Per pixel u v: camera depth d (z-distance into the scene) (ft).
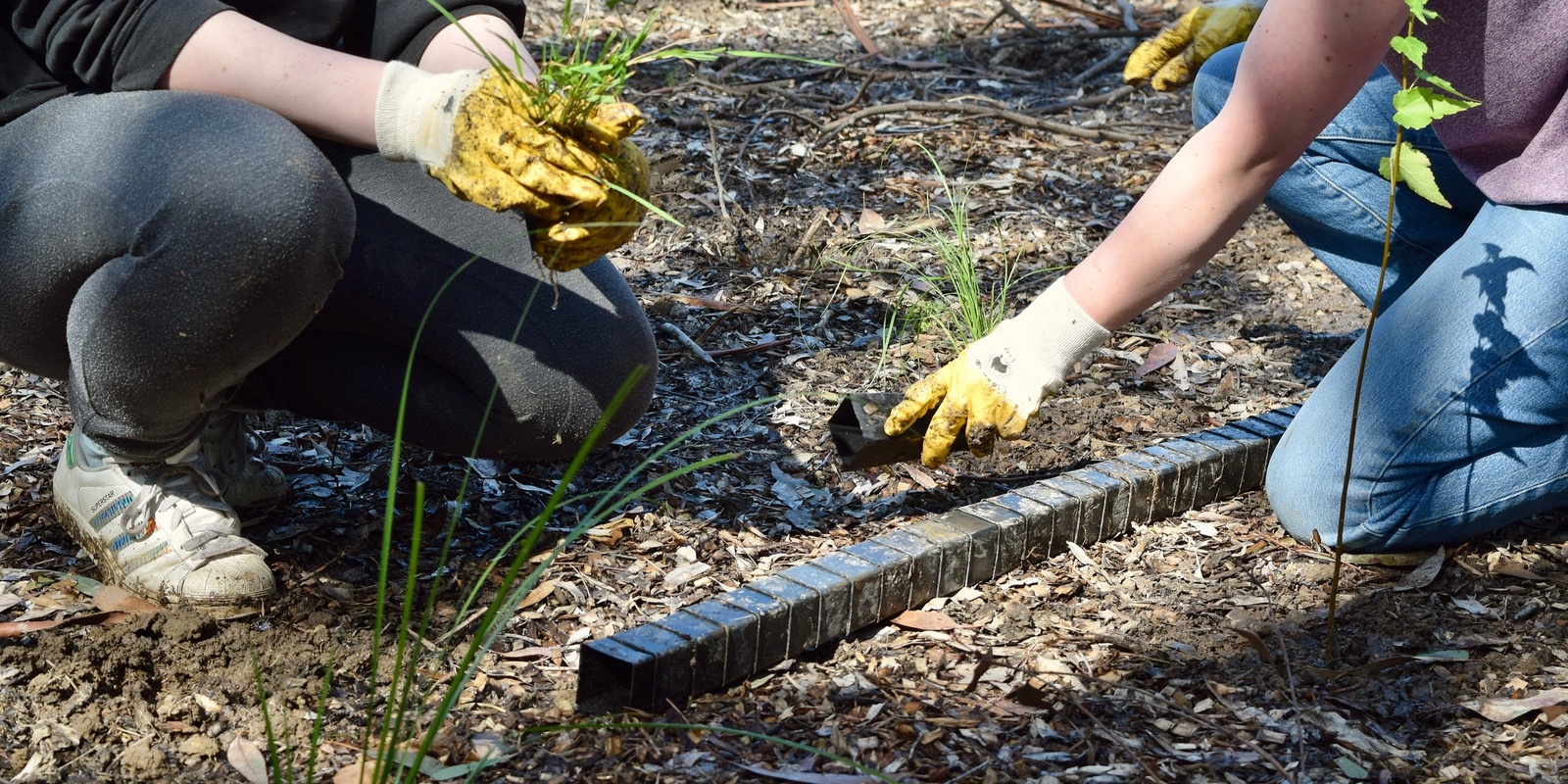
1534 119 6.40
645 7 19.11
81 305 5.80
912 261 11.52
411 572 4.77
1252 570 7.24
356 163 6.67
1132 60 8.27
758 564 7.21
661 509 7.76
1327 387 7.34
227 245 5.48
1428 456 6.86
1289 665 6.15
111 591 6.54
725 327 10.38
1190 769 5.47
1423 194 5.68
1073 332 6.44
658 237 11.86
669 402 9.16
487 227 6.72
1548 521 7.72
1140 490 7.65
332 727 5.66
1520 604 6.84
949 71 16.87
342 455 8.30
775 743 5.63
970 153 13.88
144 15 5.61
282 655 6.11
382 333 6.78
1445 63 6.35
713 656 5.92
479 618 6.58
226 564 6.38
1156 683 6.14
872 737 5.69
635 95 15.21
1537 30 6.02
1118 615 6.77
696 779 5.37
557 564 7.11
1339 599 6.92
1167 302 11.06
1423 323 6.91
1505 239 6.71
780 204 12.59
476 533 7.41
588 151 5.29
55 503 6.88
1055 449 8.66
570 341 6.75
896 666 6.29
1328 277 11.56
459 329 6.65
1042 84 16.60
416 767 4.74
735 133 14.25
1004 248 11.62
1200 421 9.09
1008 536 7.09
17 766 5.32
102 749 5.45
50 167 5.66
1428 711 5.90
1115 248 6.29
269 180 5.47
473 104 5.21
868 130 14.47
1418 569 7.16
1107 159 14.01
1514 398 6.68
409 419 6.97
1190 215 6.11
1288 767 5.49
